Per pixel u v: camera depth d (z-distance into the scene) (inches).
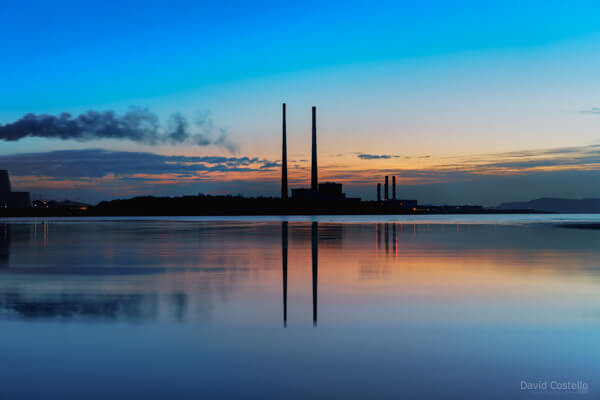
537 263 865.5
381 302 504.7
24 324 406.3
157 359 314.5
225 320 422.3
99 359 314.0
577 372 293.0
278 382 276.7
